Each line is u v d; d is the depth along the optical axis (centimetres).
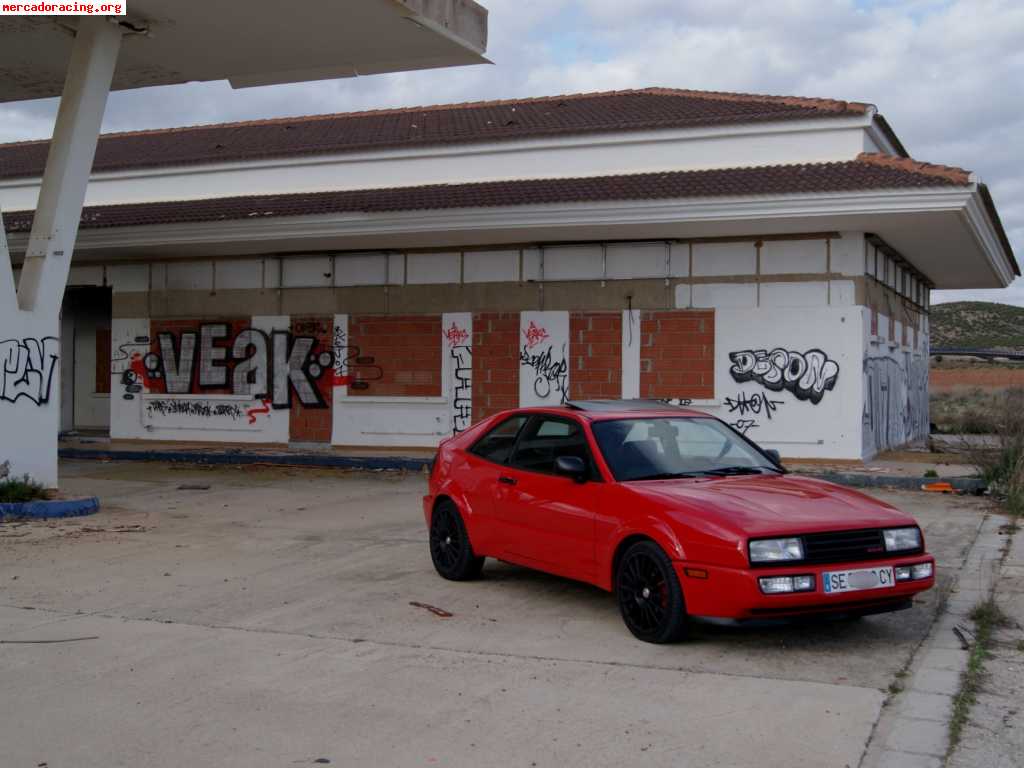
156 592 860
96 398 2536
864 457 1716
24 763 490
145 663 651
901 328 2208
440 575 918
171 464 1983
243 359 2136
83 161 1348
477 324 1947
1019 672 614
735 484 729
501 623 748
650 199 1619
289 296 2097
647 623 685
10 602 823
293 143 2359
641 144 1898
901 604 670
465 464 896
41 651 680
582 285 1872
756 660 645
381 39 1447
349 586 881
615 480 737
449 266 1969
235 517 1298
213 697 583
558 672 623
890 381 2038
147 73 1623
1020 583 860
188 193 2242
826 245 1725
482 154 2008
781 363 1744
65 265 1346
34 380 1312
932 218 1572
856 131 1753
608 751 495
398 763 484
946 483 1489
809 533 634
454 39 1441
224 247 2012
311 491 1577
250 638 711
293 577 921
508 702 568
